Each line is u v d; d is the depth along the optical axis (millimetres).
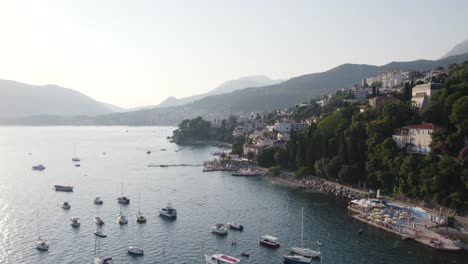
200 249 147375
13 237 158000
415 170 195750
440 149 199125
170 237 160000
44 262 134375
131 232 165500
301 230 168875
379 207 193125
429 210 184625
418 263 133750
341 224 177000
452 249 143625
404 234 159375
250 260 137500
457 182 177250
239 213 196375
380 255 141000
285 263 135250
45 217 185750
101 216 188375
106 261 129875
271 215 192625
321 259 138125
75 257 138625
